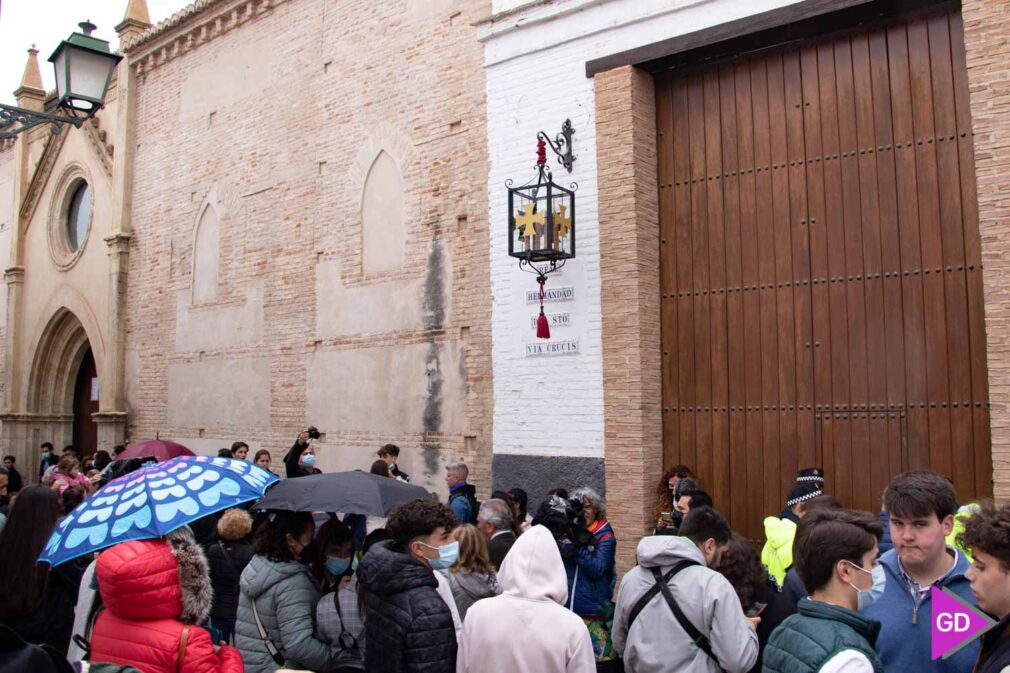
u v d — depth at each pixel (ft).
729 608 11.93
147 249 51.29
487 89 31.48
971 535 9.10
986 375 21.79
